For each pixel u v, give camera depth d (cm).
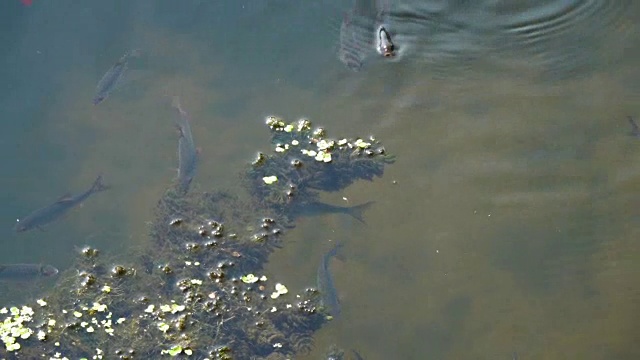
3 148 675
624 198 661
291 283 642
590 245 650
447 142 682
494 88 701
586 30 719
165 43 711
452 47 718
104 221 658
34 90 692
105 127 682
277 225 657
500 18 728
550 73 705
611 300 635
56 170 670
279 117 687
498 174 671
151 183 667
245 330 631
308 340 629
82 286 641
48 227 656
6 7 717
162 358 625
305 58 709
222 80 699
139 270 645
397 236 653
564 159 674
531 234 654
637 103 688
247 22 721
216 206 661
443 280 642
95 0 726
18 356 626
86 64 701
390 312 635
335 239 653
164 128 682
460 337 629
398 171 672
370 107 693
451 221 657
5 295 641
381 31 718
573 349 624
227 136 680
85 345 627
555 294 638
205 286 641
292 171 671
